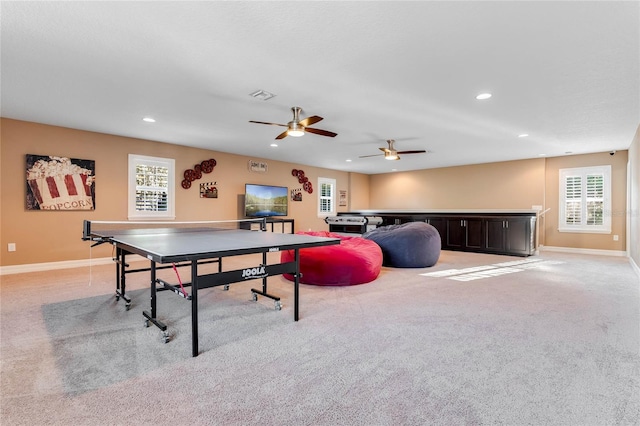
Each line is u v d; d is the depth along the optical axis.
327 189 9.75
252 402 1.61
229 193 7.23
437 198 9.45
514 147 6.48
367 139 5.86
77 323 2.69
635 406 1.57
